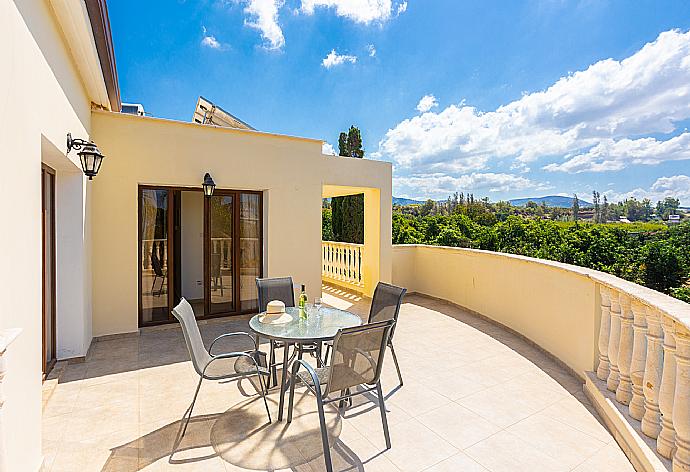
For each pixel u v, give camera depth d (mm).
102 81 4660
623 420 2816
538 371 4285
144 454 2729
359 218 15305
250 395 3691
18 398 2168
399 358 4711
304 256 7172
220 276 6699
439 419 3230
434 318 6707
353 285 9539
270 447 2824
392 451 2775
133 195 5703
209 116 9117
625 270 9242
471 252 6996
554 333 4590
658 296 2637
